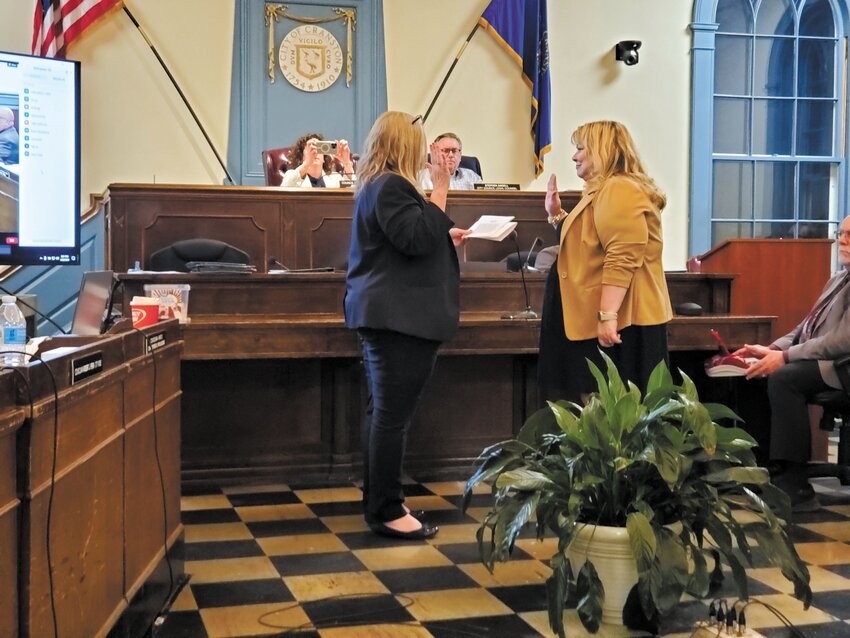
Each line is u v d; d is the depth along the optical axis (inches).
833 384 138.3
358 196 117.9
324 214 213.2
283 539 123.1
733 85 337.7
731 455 93.3
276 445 158.1
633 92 326.6
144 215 204.1
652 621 90.2
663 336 115.7
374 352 117.5
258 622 92.8
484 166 319.0
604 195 112.3
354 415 160.9
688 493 92.0
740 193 339.9
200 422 155.0
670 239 332.8
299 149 252.7
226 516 135.6
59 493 65.8
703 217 332.5
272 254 211.0
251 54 301.4
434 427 163.2
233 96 300.8
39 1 277.9
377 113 310.0
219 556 115.3
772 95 339.9
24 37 284.5
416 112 314.2
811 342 139.9
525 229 221.1
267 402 157.6
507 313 164.7
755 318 161.8
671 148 330.6
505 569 110.2
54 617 64.6
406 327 113.6
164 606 95.8
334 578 106.8
